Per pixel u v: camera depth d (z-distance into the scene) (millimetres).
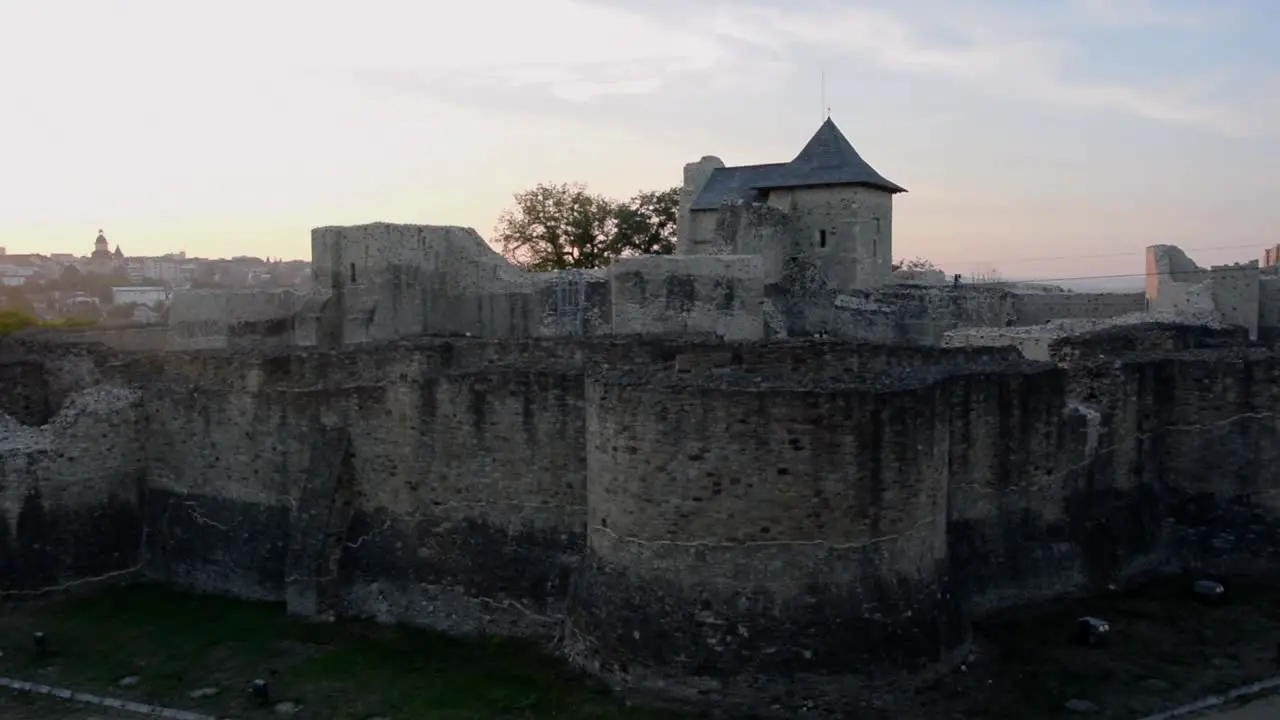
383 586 20156
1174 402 22438
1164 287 36312
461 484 19797
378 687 16828
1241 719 15281
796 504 15336
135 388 24266
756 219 39469
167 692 16953
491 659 17844
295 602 20312
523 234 60438
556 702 15797
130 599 22000
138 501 24016
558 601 18641
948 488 19000
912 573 16078
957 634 16672
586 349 20328
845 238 42031
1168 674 16922
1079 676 16766
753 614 15328
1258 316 36188
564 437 18906
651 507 15859
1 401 25188
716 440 15438
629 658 15898
